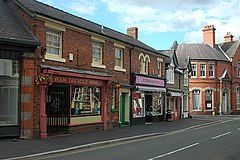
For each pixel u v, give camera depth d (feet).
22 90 53.21
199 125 93.81
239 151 45.39
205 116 151.94
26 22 55.72
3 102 52.65
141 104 92.63
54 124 60.29
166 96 110.83
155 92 103.30
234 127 90.12
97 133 64.69
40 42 55.67
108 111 75.31
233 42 189.06
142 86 90.43
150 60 97.40
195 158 39.63
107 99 74.84
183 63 134.92
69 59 62.59
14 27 53.78
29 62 53.52
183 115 129.80
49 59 57.67
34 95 54.19
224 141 57.00
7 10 56.75
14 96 53.31
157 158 39.47
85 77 65.26
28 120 53.16
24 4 55.93
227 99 177.37
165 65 113.29
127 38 94.43
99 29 78.79
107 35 73.56
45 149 44.04
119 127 79.51
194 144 52.80
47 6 69.26
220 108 170.81
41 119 55.21
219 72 173.17
